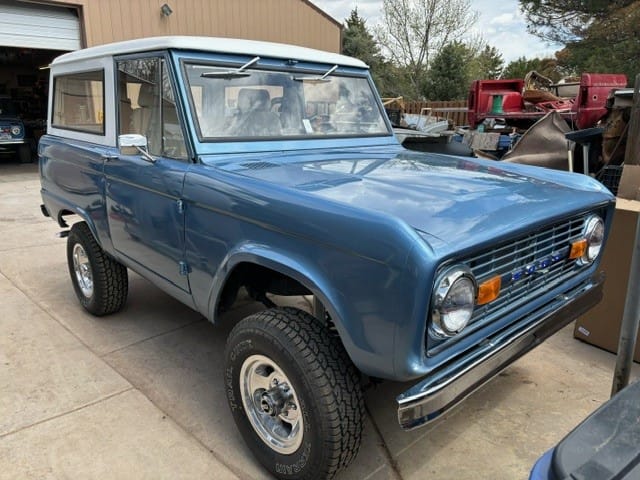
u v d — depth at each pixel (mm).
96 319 4121
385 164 2838
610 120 5062
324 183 2314
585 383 3229
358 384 2150
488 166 2959
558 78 20828
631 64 16656
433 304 1744
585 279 2676
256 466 2496
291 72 3207
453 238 1791
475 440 2707
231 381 2488
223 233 2424
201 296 2699
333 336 2203
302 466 2219
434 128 10070
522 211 2117
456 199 2141
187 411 2920
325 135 3314
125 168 3104
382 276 1765
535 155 5816
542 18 18719
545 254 2338
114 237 3432
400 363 1787
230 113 2896
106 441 2648
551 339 3818
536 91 8766
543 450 2631
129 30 11555
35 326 3986
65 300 4527
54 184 4199
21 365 3396
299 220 2025
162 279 3037
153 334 3865
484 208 2076
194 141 2693
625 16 16531
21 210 8156
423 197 2141
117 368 3377
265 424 2418
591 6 17328
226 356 2482
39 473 2416
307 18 14688
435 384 1828
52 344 3693
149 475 2420
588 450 1249
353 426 2121
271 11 13781
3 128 13055
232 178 2406
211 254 2525
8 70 18891
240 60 2998
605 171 4680
